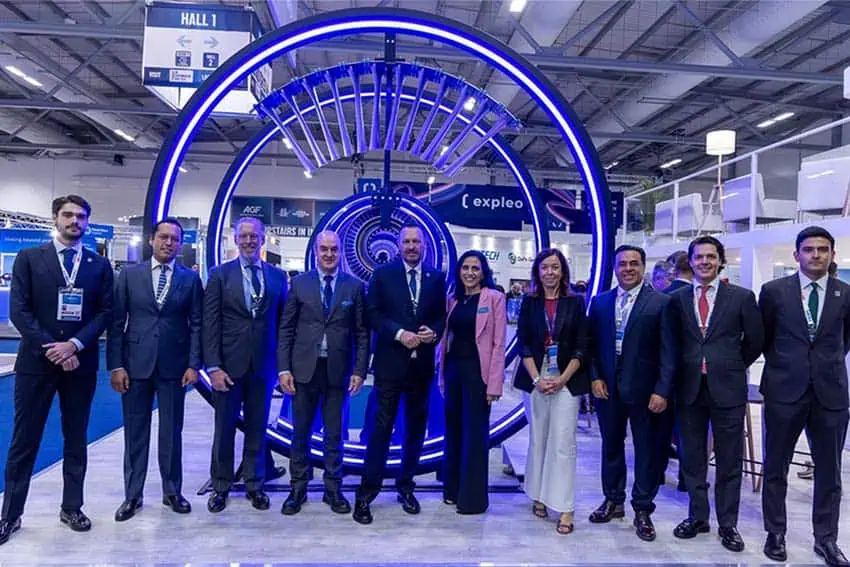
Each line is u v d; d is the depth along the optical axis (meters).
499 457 4.29
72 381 2.79
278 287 3.24
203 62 5.70
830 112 12.29
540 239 5.22
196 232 11.26
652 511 2.96
